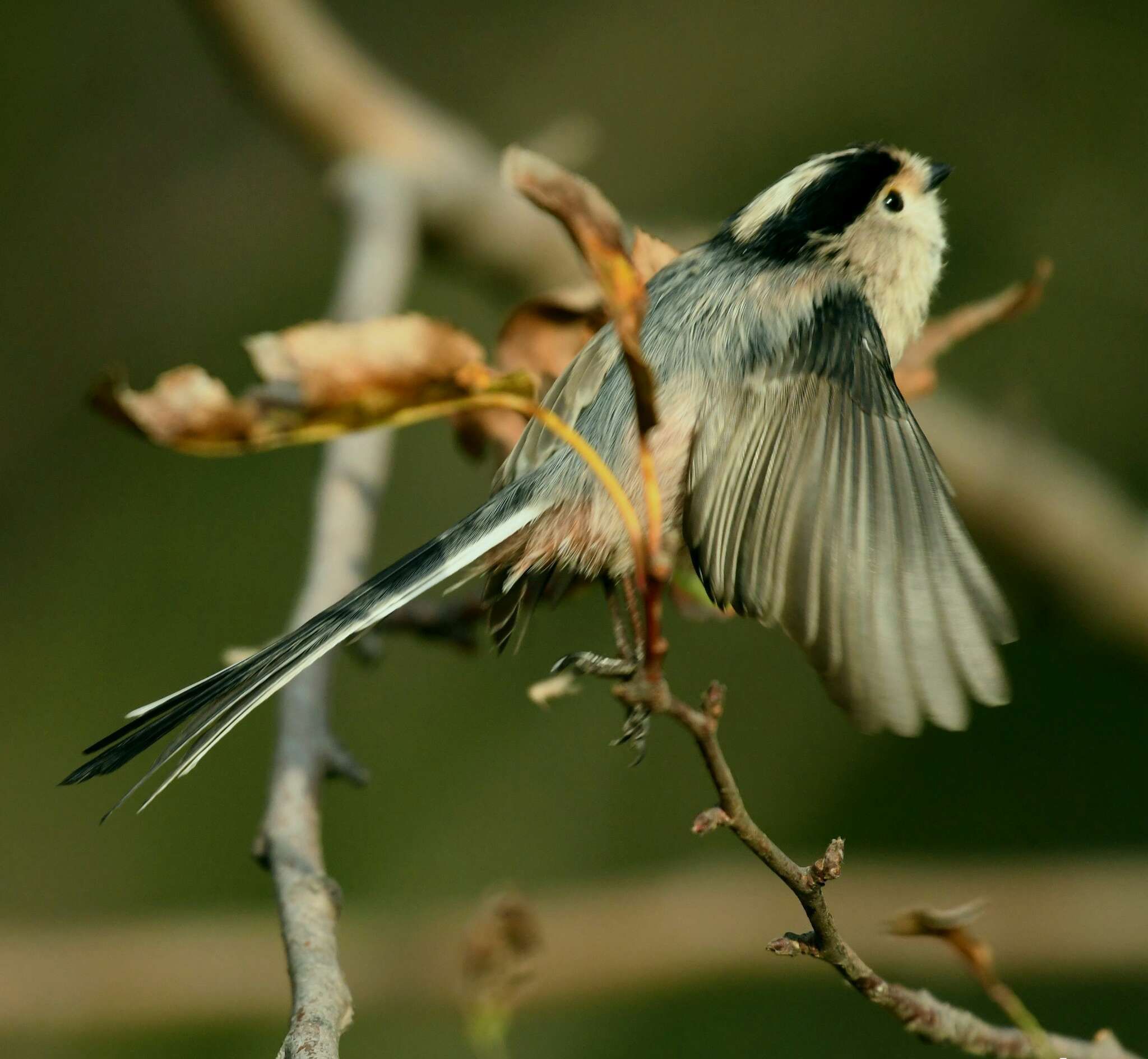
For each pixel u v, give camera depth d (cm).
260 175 1239
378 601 529
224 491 1157
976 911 522
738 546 520
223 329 1203
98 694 1118
